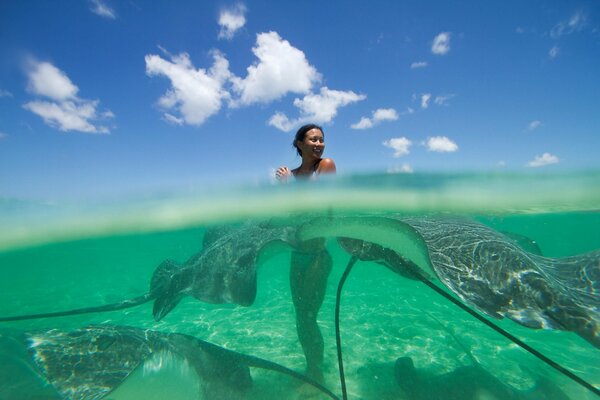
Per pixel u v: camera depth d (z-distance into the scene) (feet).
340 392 5.45
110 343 4.92
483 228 5.75
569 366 6.63
